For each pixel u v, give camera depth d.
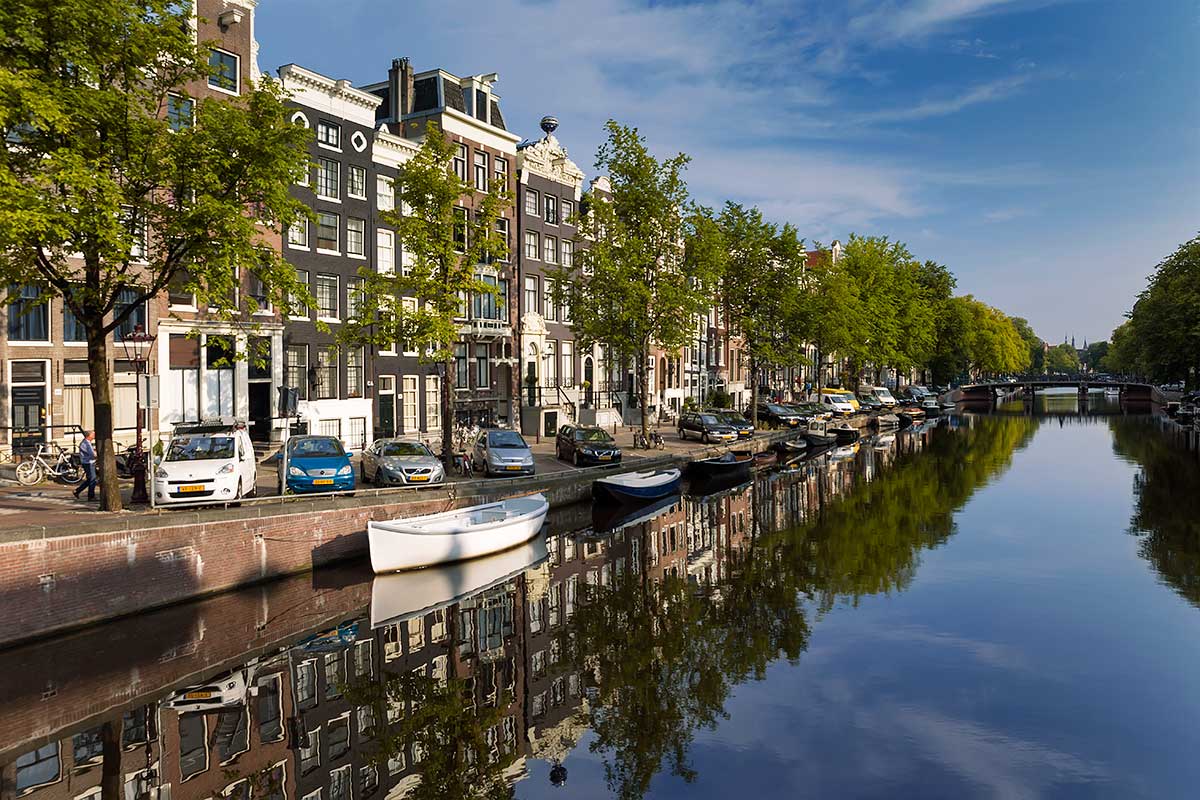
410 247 22.09
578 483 24.23
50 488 17.56
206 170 13.93
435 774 8.84
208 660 11.98
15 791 8.41
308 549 15.84
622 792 8.39
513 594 15.61
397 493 17.88
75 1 12.24
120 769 8.92
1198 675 11.37
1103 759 9.00
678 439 37.56
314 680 11.45
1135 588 15.66
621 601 15.18
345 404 28.19
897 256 64.44
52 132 13.08
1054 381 89.19
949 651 12.42
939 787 8.42
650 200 30.69
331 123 27.80
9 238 11.79
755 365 41.84
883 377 95.88
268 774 8.84
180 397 23.11
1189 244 52.41
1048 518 22.75
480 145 34.44
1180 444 42.19
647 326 30.72
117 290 14.05
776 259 42.31
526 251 37.53
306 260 26.89
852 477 31.89
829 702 10.61
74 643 11.99
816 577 16.78
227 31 24.06
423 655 12.41
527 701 10.77
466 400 33.72
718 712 10.35
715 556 18.73
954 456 38.62
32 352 20.00
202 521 13.92
